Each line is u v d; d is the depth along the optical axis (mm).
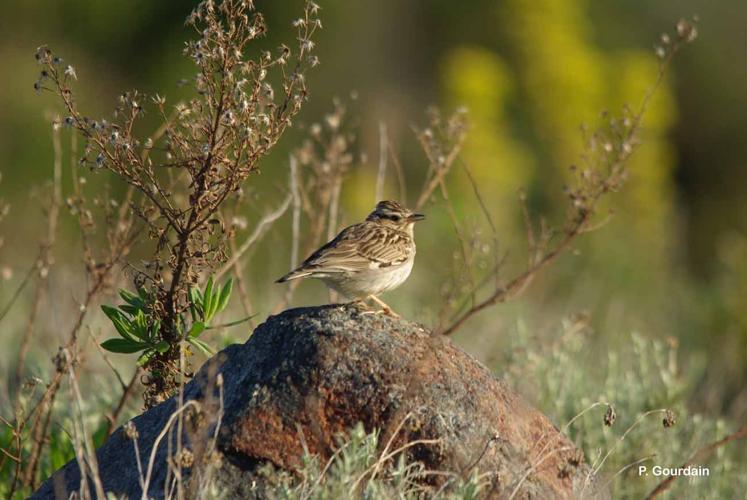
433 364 8312
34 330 13078
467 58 27828
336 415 8016
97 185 24641
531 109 29141
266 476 7707
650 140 27875
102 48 30047
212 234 9766
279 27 29312
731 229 32312
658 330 19922
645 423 11727
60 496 8281
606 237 23531
